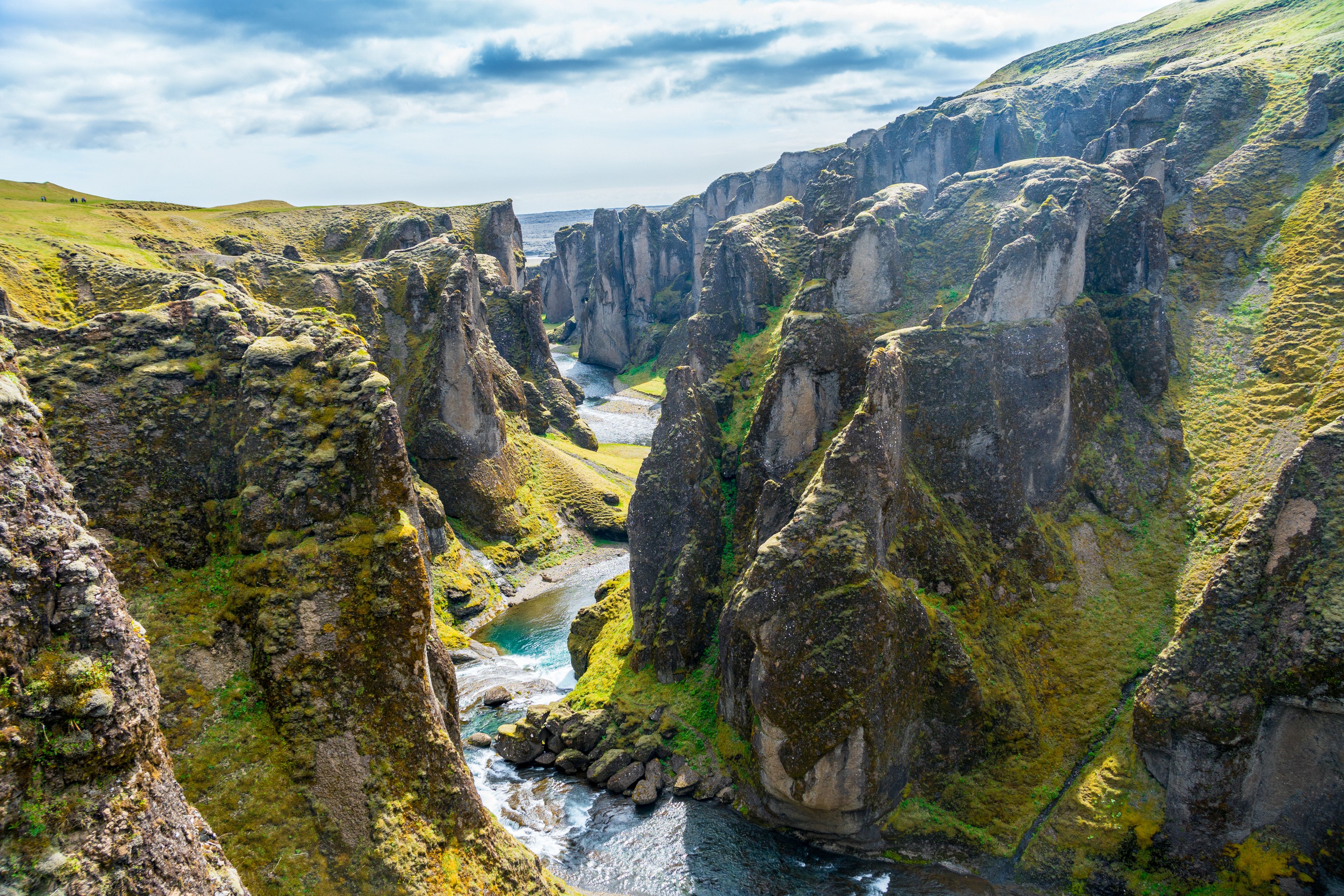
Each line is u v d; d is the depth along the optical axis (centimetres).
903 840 4841
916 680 4975
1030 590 5700
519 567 10294
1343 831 4044
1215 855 4297
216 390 3772
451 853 3303
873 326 6800
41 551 1989
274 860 3009
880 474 5156
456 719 3919
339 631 3369
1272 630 4244
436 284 11875
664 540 6688
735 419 7575
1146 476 6288
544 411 14188
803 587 4897
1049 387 6059
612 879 4778
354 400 3647
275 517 3519
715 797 5425
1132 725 4766
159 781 2138
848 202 9100
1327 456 4291
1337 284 6719
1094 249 6962
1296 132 8200
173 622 3391
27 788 1872
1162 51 12544
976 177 7588
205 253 12481
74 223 12200
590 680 6606
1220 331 7050
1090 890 4394
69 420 3500
